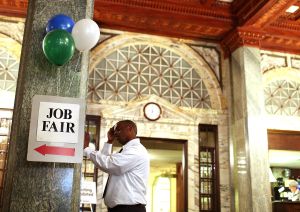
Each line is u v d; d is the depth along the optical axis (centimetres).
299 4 786
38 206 309
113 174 380
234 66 824
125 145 396
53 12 358
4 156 708
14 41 753
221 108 834
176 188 1484
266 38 853
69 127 314
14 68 748
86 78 372
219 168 799
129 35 823
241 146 768
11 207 304
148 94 804
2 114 725
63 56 323
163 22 804
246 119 764
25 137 320
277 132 842
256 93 784
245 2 772
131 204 375
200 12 802
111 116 769
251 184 727
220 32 841
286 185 966
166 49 843
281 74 870
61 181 318
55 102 316
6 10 756
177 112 805
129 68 809
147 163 396
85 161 746
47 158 306
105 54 802
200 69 849
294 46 889
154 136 780
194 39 862
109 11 764
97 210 717
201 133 824
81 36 339
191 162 787
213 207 787
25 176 312
